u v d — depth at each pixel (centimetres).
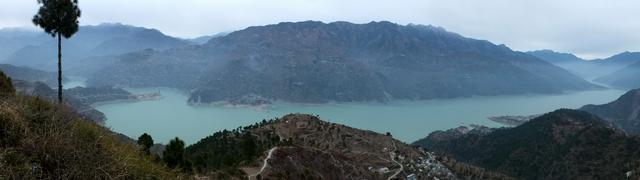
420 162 16512
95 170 1123
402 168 14388
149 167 1495
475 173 17788
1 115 1097
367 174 11206
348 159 12144
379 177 12281
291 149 9019
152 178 1450
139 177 1329
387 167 14238
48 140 1096
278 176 7038
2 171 984
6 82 1664
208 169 5709
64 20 4281
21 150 1062
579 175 19575
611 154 19788
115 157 1241
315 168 8900
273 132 14400
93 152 1161
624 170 18038
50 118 1216
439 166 16800
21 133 1102
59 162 1082
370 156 15175
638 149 18975
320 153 9912
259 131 14150
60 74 4381
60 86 4391
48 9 4206
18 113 1155
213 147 10338
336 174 9531
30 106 1253
